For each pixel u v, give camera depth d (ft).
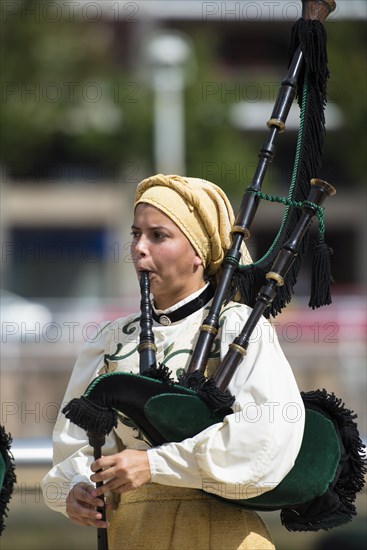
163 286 34.63
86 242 318.04
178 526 33.01
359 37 210.59
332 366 102.27
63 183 308.60
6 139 216.13
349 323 136.56
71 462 35.01
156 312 35.29
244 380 32.35
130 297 221.05
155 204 34.30
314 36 36.88
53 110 214.48
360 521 54.70
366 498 48.70
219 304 33.88
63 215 313.32
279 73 299.58
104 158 244.01
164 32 226.17
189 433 31.50
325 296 35.24
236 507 32.89
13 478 32.50
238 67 295.89
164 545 32.94
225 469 30.99
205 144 216.74
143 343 33.55
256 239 270.67
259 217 262.88
